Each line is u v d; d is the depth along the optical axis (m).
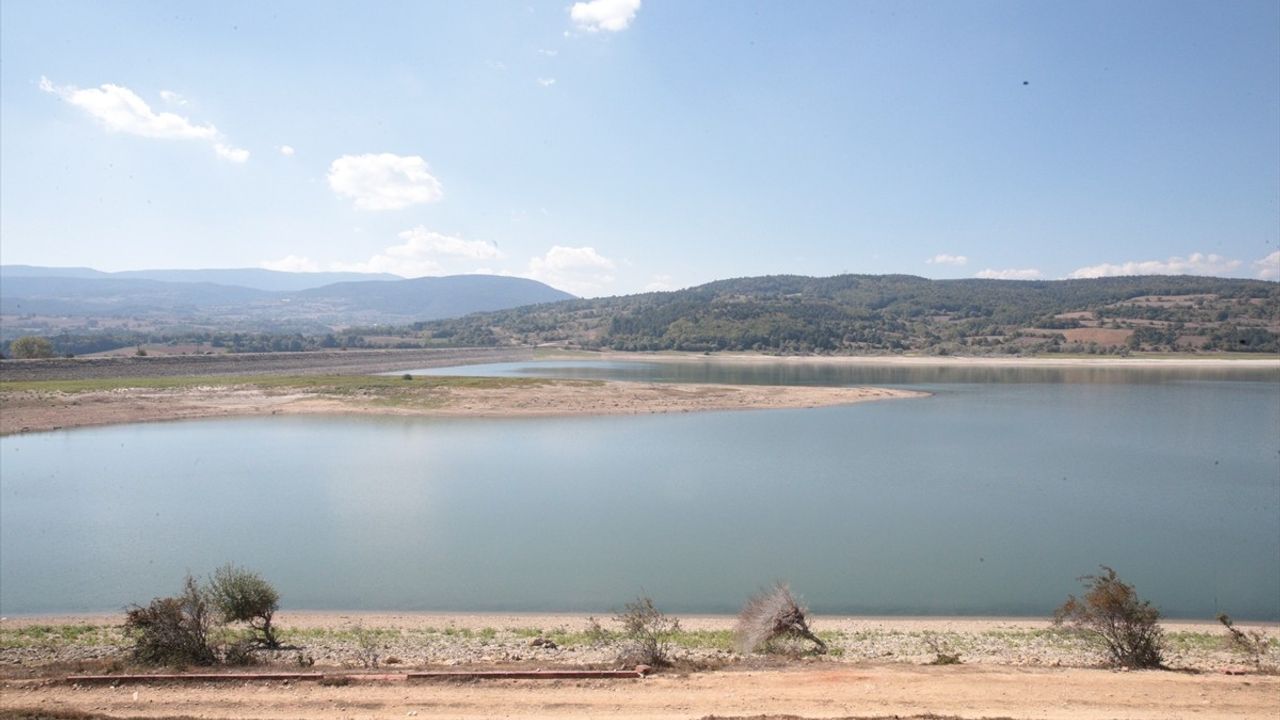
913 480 34.75
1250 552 23.53
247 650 14.09
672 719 10.20
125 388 67.31
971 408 67.69
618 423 56.41
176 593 19.22
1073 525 26.80
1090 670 12.77
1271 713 10.41
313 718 10.33
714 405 67.56
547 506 29.30
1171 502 30.52
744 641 14.93
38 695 11.24
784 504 29.86
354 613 18.11
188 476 35.00
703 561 22.45
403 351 149.00
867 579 20.89
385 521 26.91
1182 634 16.34
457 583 20.44
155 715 10.40
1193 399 77.12
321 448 43.72
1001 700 10.98
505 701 10.96
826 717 10.24
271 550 23.31
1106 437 49.28
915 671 12.54
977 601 19.23
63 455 40.94
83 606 18.38
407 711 10.55
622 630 16.55
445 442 46.41
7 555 22.61
